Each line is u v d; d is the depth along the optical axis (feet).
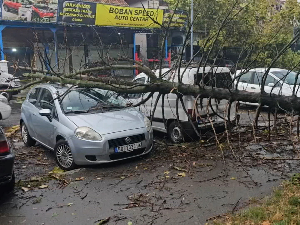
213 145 21.25
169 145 21.91
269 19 49.88
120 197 14.14
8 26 55.52
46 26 58.03
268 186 14.64
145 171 17.22
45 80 15.96
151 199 13.82
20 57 64.90
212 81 12.26
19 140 26.35
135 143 18.17
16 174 18.24
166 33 12.66
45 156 21.61
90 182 15.98
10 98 45.88
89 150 17.30
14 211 13.24
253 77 35.96
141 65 12.99
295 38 10.39
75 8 58.39
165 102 23.03
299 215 11.43
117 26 63.52
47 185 15.96
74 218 12.44
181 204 13.23
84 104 20.17
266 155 18.86
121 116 19.34
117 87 12.71
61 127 18.60
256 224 11.20
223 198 13.62
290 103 10.66
